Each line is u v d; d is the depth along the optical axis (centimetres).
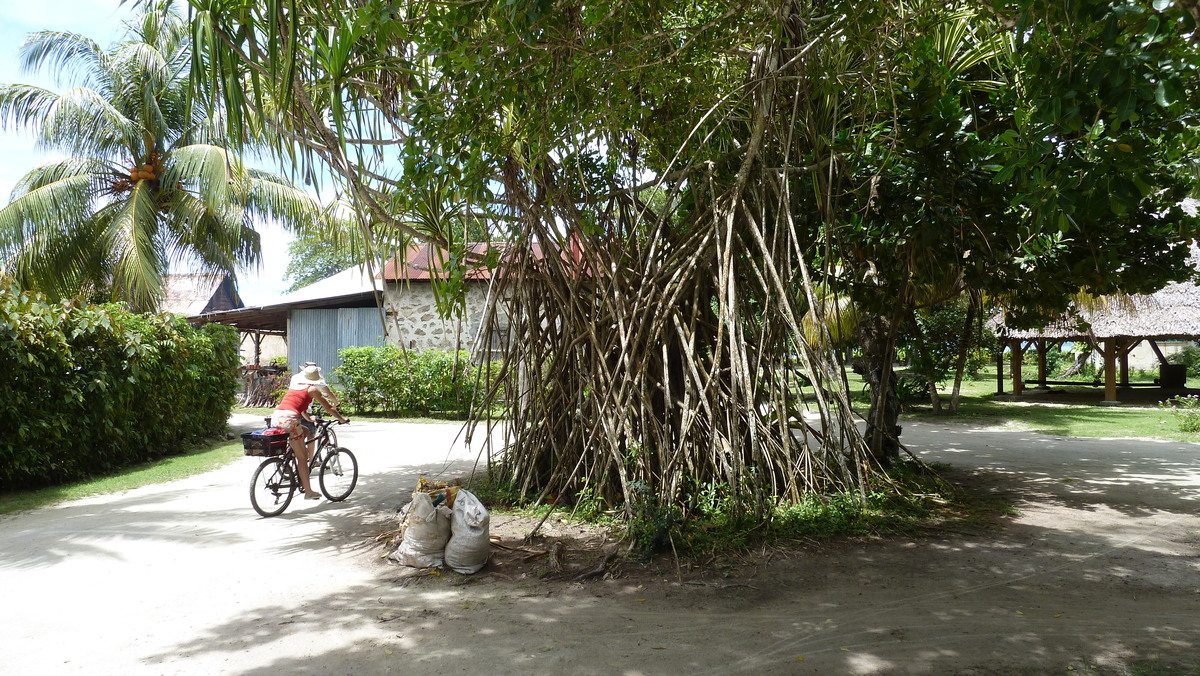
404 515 605
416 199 646
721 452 682
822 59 706
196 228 1781
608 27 583
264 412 2038
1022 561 577
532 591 521
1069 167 396
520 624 459
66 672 396
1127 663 390
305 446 790
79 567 582
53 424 929
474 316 2025
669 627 452
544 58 567
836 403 719
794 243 699
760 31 695
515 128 673
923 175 750
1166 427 1495
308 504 816
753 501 668
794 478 698
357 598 509
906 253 840
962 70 742
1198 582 524
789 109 744
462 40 525
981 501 793
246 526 713
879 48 642
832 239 841
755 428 671
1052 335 2027
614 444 683
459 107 586
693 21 738
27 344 909
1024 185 418
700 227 750
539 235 781
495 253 751
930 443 1312
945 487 841
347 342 2114
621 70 610
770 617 466
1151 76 367
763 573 551
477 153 611
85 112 1558
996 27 613
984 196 742
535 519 718
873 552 601
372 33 533
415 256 2036
